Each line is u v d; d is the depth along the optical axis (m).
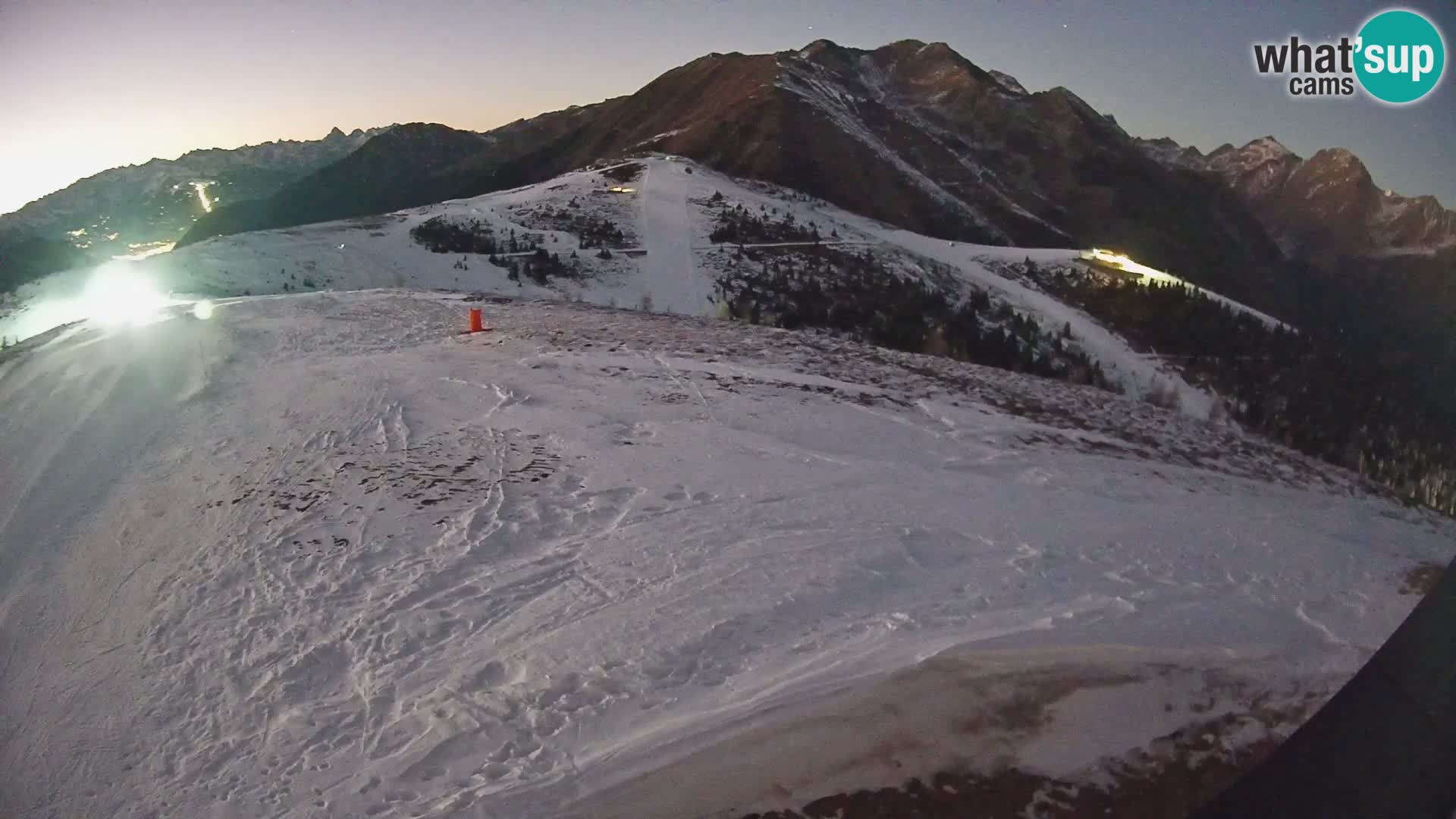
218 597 6.30
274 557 6.84
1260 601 5.72
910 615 5.29
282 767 4.36
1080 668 4.50
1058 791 3.76
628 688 4.64
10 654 5.81
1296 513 9.18
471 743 4.32
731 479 8.30
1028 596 5.63
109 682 5.36
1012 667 4.50
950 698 4.29
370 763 4.29
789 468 8.73
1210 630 5.02
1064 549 6.75
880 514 7.41
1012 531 7.15
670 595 5.73
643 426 10.10
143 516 7.92
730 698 4.43
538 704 4.58
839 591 5.73
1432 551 7.98
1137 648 4.71
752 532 6.93
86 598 6.50
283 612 5.98
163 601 6.33
